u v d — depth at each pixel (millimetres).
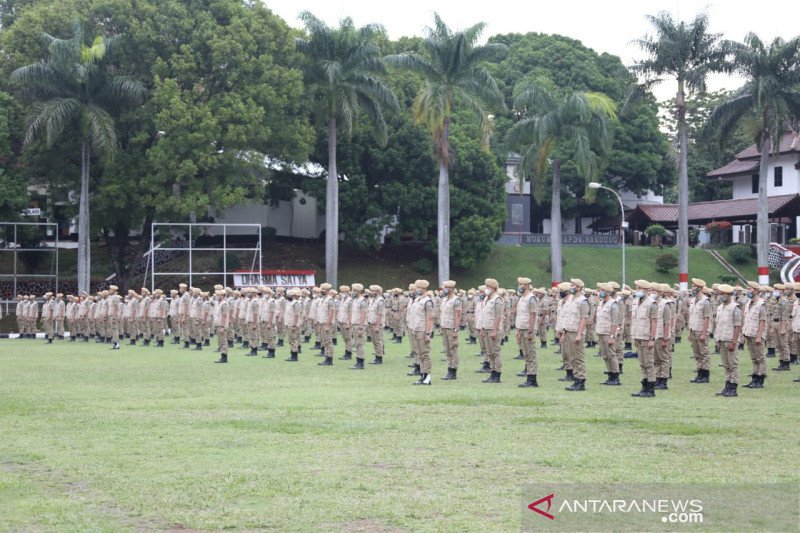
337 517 8336
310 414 14227
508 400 15898
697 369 20219
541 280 57594
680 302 30406
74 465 10531
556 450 11234
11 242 49375
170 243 53250
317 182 53812
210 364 24250
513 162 64812
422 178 54531
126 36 44969
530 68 67125
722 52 44531
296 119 47719
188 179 45562
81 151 45219
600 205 66375
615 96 65750
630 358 25703
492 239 55719
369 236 54344
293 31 49312
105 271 53000
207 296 31203
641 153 64562
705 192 76375
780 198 60656
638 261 60562
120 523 8219
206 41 44469
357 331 22938
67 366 23703
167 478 9836
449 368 20141
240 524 8156
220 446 11609
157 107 44281
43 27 44594
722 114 45344
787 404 15609
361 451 11234
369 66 46812
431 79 45719
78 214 46625
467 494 9117
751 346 18891
